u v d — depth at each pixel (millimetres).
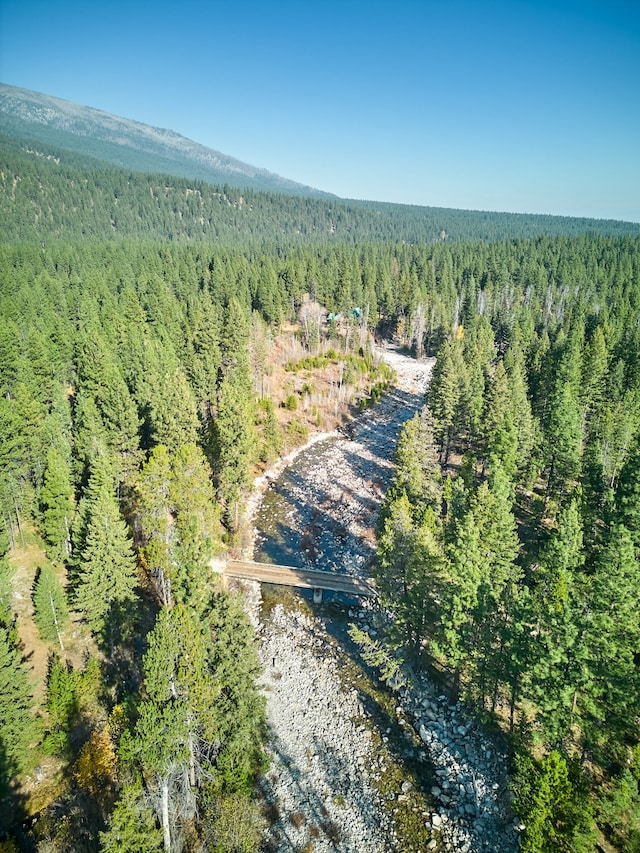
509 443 54938
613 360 87562
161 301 107125
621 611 29953
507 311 136500
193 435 57000
